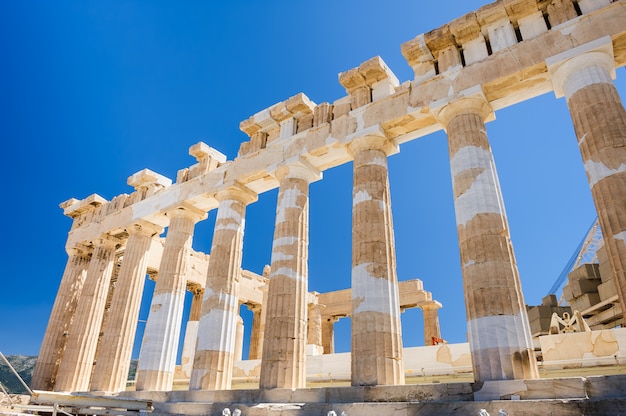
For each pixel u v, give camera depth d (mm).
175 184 24734
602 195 12320
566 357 15672
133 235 25625
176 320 21906
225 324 19328
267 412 13867
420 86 17438
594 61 14031
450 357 18359
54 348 25781
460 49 17594
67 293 27359
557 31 15117
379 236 16078
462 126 15703
